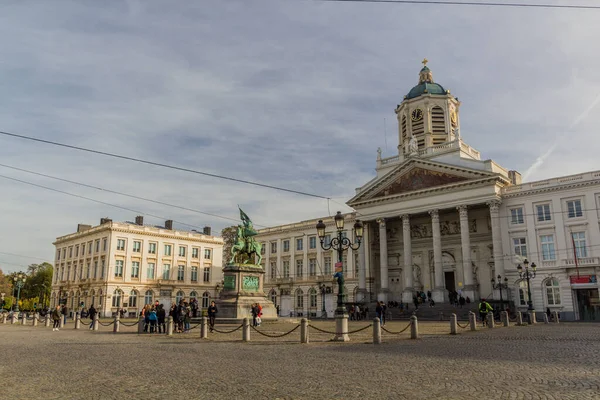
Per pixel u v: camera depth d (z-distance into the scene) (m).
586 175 47.16
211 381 10.70
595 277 44.81
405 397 8.80
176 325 29.80
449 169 54.16
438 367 12.50
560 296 46.72
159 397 9.04
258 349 17.78
